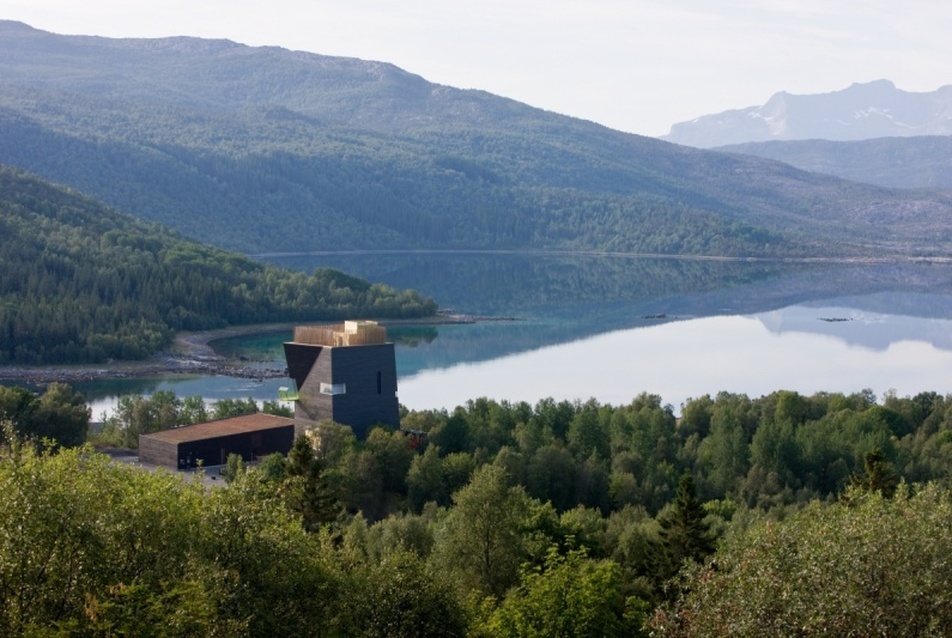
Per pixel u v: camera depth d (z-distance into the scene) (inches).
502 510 4889.3
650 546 5059.1
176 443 7554.1
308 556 3690.9
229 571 3425.2
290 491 5108.3
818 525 3270.2
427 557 4990.2
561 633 3927.2
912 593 2888.8
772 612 2974.9
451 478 6953.7
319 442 7224.4
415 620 3821.4
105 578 3223.4
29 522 3169.3
